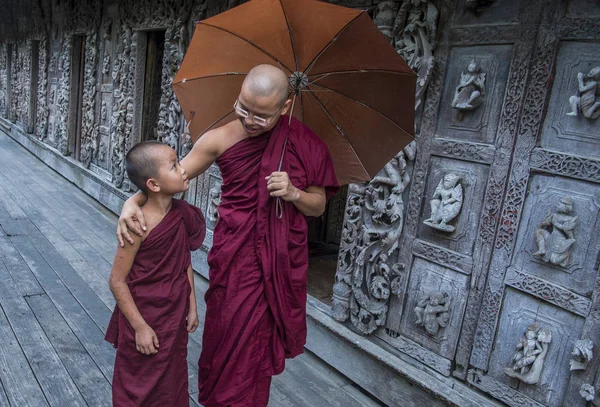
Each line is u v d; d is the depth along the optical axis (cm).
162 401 198
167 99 516
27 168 895
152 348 188
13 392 268
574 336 220
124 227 176
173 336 192
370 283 306
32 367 293
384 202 294
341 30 180
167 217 184
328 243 555
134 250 180
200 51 197
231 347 181
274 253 176
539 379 232
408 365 283
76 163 794
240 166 176
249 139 175
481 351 254
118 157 634
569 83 220
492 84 247
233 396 183
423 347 281
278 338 187
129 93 597
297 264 184
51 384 279
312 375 323
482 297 253
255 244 177
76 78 809
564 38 220
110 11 653
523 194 235
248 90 155
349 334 316
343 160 219
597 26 209
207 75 201
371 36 182
